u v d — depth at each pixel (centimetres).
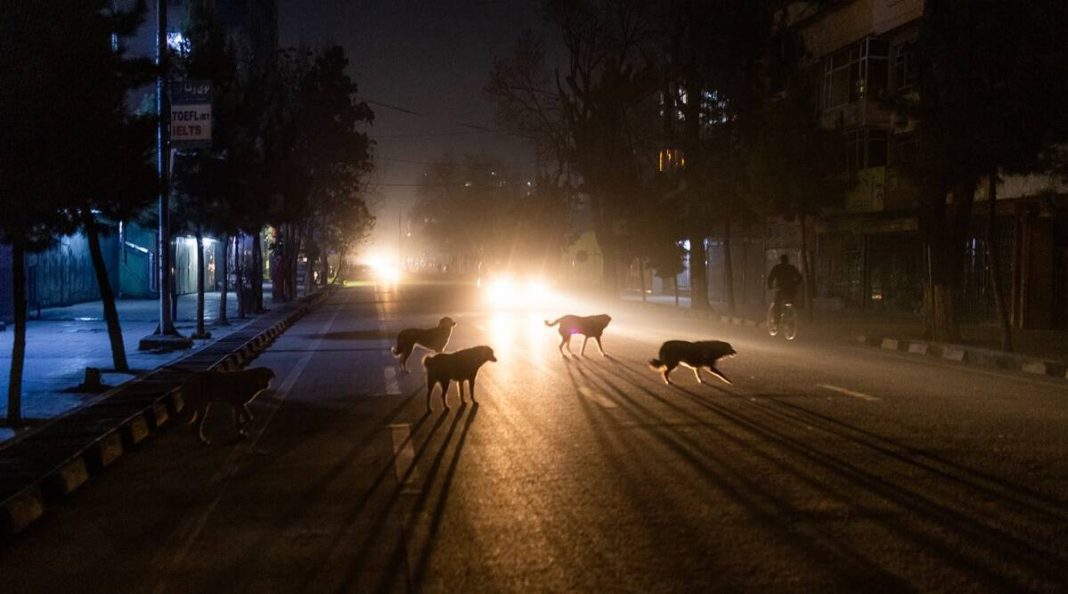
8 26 824
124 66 1072
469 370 1090
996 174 1634
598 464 784
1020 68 1465
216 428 996
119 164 1048
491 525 615
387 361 1641
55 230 1080
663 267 3284
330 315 3138
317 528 615
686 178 2909
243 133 2080
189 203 2069
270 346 1992
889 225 2888
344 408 1107
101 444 818
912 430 925
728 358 1609
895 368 1475
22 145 840
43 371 1446
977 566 523
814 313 2955
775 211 2489
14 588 512
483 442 884
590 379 1323
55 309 3069
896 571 515
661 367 1261
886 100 1770
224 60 2028
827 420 984
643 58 3362
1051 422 971
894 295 2939
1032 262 2277
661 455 816
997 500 661
